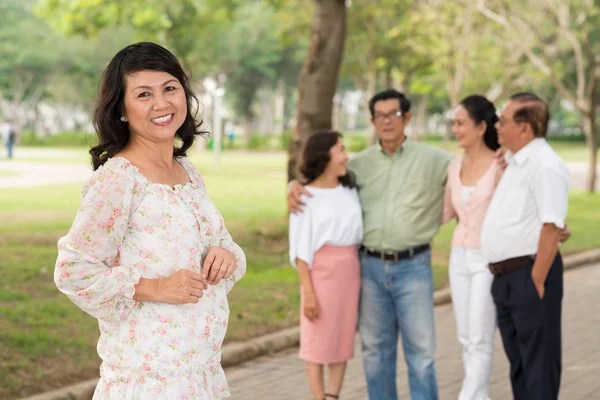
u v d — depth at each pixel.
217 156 43.25
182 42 29.64
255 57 70.19
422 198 6.39
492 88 42.72
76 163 44.62
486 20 34.69
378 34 42.62
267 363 8.79
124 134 3.48
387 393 6.60
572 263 15.52
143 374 3.35
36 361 8.01
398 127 6.36
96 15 24.94
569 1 29.94
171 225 3.40
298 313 10.58
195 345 3.42
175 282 3.31
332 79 15.30
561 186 5.82
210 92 50.78
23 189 27.66
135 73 3.39
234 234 16.88
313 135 6.38
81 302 3.25
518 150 5.97
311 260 6.39
